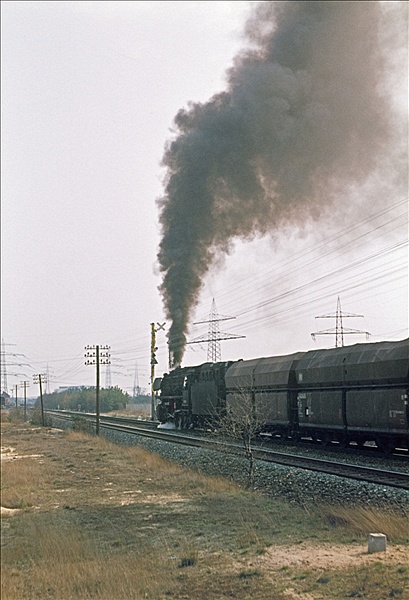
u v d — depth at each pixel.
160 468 28.67
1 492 25.52
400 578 11.22
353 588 11.03
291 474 21.66
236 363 39.19
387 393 24.59
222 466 26.17
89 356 53.03
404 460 23.88
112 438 46.50
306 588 11.38
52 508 21.64
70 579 13.41
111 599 11.77
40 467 32.38
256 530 15.97
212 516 18.06
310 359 30.66
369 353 26.23
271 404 33.31
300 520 16.45
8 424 81.50
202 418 43.72
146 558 14.39
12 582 13.66
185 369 47.22
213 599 11.43
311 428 30.09
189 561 13.70
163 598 11.67
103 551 15.53
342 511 16.16
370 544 13.15
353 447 28.80
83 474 29.02
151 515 19.03
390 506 16.08
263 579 12.20
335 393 28.02
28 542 17.12
